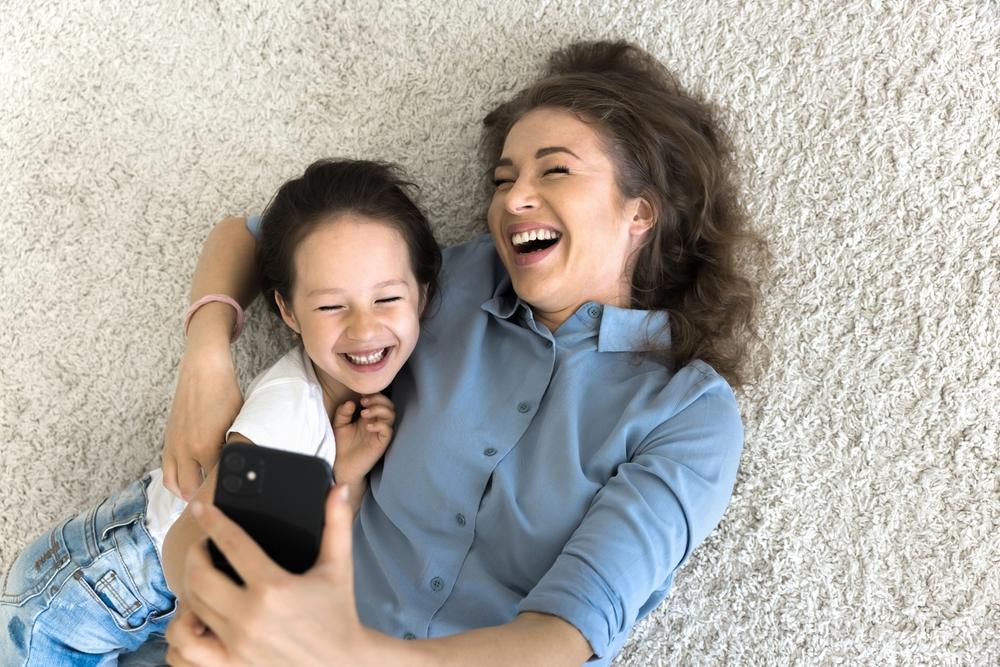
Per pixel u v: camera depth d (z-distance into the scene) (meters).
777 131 1.34
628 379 1.13
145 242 1.34
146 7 1.35
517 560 1.05
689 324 1.22
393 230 1.08
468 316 1.20
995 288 1.30
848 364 1.31
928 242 1.31
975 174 1.31
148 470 1.32
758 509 1.30
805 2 1.34
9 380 1.32
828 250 1.33
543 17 1.36
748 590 1.29
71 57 1.35
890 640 1.27
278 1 1.35
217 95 1.35
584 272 1.14
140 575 1.08
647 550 0.94
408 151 1.36
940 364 1.30
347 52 1.36
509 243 1.17
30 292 1.33
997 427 1.28
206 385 1.04
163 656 1.20
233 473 0.66
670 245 1.27
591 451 1.08
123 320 1.33
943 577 1.28
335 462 1.11
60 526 1.12
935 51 1.32
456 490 1.09
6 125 1.34
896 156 1.32
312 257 1.04
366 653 0.66
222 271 1.16
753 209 1.34
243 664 0.66
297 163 1.35
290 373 1.08
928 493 1.29
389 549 1.11
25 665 1.09
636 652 1.30
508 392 1.13
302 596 0.61
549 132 1.15
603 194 1.15
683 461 1.02
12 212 1.33
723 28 1.35
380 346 1.06
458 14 1.36
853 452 1.30
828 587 1.29
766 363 1.32
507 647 0.80
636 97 1.20
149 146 1.35
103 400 1.33
